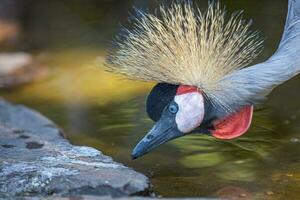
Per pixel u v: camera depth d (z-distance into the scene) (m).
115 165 8.44
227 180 8.45
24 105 11.19
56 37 13.87
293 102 10.52
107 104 10.91
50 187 7.93
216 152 9.16
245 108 8.25
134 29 8.95
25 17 14.81
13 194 7.90
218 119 8.21
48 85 11.90
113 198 7.74
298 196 8.04
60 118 10.56
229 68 8.18
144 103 10.80
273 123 9.93
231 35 8.29
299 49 8.21
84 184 7.92
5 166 8.27
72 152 8.83
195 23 8.23
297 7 8.47
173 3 8.42
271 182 8.38
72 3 15.34
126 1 14.95
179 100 8.12
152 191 8.09
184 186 8.30
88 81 11.86
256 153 9.12
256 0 13.76
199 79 8.12
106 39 13.38
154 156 9.12
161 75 8.15
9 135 9.28
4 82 12.09
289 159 8.94
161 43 8.17
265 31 12.37
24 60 12.86
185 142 9.45
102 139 9.73
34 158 8.59
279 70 8.13
